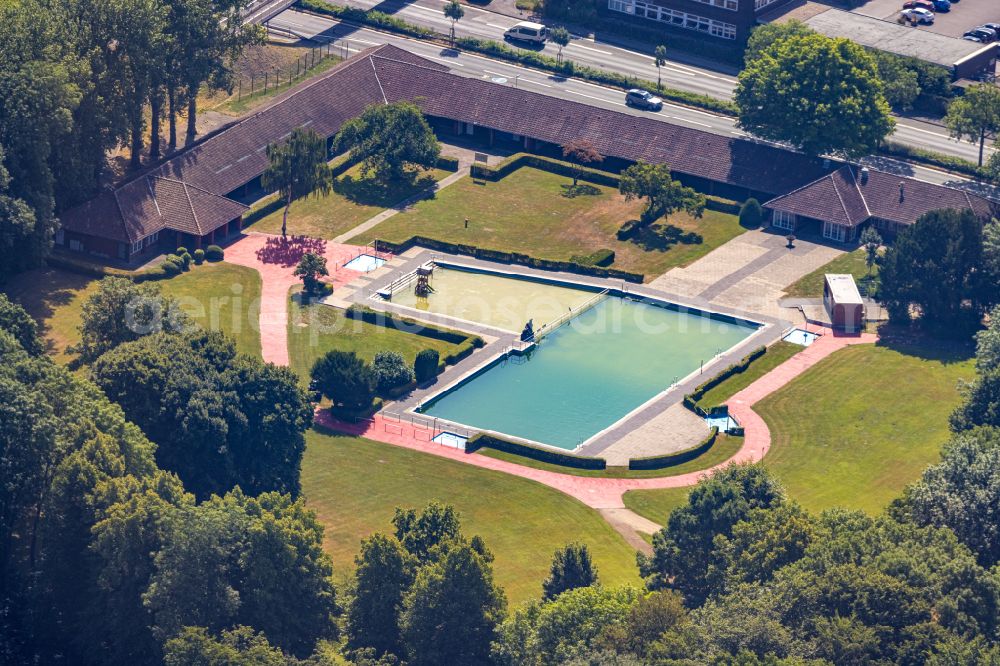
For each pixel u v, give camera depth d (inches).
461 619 6097.4
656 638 5925.2
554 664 5984.3
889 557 6141.7
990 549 6692.9
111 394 7150.6
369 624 6235.2
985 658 5684.1
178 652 5876.0
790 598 6043.3
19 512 6850.4
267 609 6195.9
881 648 5885.8
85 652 6328.7
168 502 6461.6
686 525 6569.9
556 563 6550.2
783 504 6683.1
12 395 6619.1
